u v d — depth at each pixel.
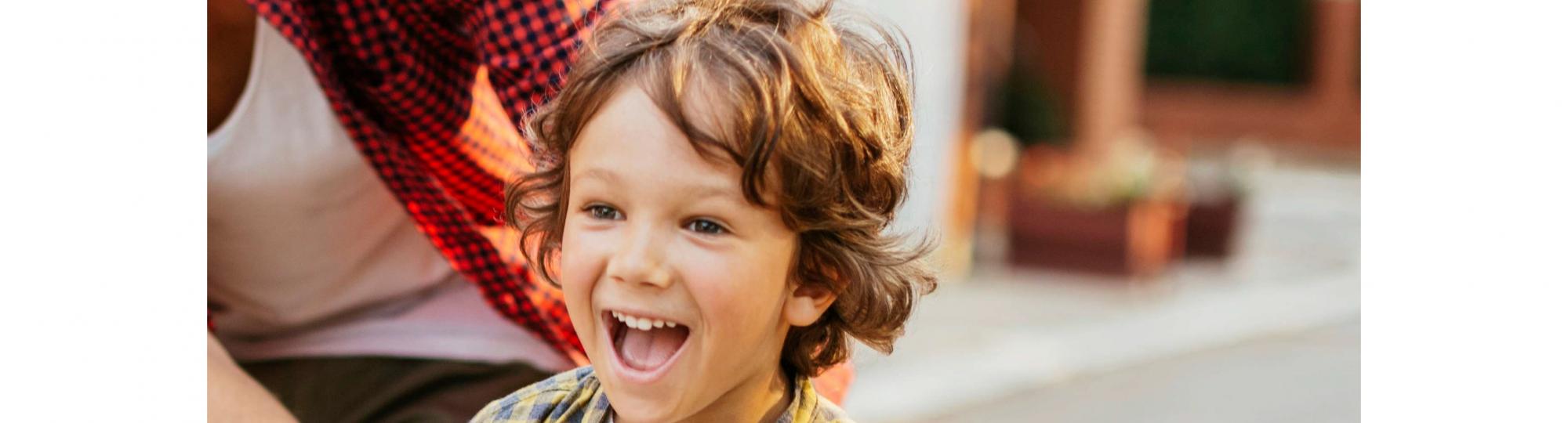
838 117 1.11
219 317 1.74
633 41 1.11
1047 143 10.04
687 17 1.14
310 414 1.68
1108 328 7.24
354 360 1.69
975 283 8.12
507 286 1.58
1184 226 9.07
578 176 1.12
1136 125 18.17
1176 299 8.20
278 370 1.72
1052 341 6.82
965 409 5.57
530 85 1.43
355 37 1.48
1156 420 5.55
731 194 1.07
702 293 1.08
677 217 1.08
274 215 1.64
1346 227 11.91
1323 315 8.02
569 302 1.14
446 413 1.65
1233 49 19.59
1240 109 19.58
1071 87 10.14
